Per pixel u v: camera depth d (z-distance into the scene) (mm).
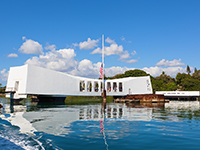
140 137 6289
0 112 15531
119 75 81750
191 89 68500
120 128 7922
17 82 31938
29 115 13227
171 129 7707
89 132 7094
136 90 47156
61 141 5762
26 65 29594
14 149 4957
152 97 36031
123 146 5230
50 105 25938
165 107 22016
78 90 36938
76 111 16469
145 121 10047
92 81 39719
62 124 9070
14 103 30359
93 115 13156
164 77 87812
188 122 9695
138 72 78562
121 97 44844
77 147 5125
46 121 10125
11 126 8516
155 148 5051
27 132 7156
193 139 6027
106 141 5762
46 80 31703
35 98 37938
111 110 17531
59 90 33531
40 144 5434
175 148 5047
